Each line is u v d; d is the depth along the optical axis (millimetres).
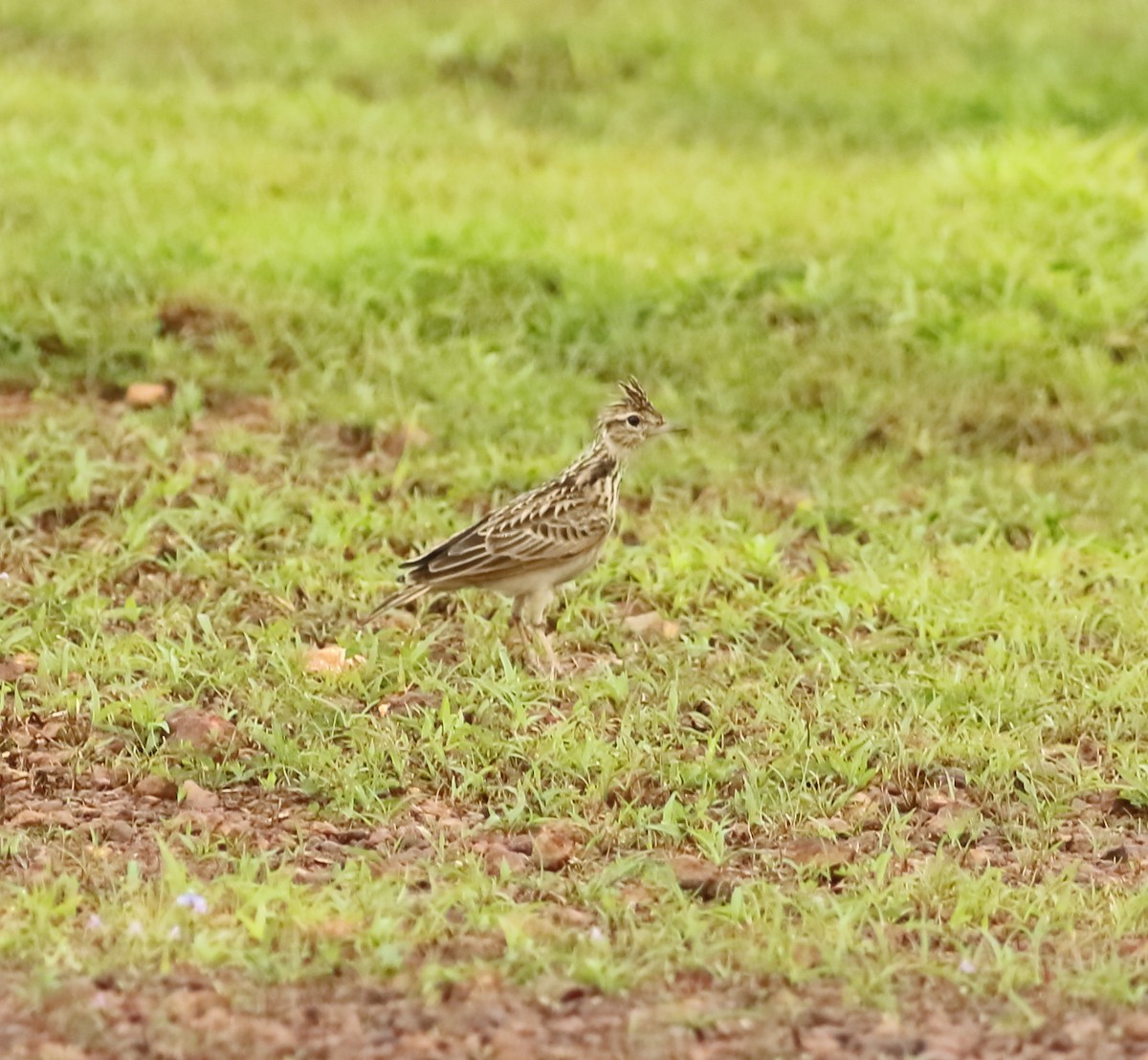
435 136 24578
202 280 18750
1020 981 9031
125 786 11203
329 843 10539
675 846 10703
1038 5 31500
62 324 17578
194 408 16688
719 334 18797
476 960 8984
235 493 14945
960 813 11141
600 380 18266
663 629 13555
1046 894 10062
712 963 9117
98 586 13773
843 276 19859
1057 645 13320
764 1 31312
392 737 11688
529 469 15945
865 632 13742
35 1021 8344
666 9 30516
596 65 28094
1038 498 16125
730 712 12305
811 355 18562
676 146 25047
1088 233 21016
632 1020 8492
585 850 10586
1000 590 14172
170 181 21641
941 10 31062
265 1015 8492
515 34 28844
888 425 17578
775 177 23406
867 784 11500
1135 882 10422
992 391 18156
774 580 14398
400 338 18281
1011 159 22750
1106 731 12195
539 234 20641
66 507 14883
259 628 13172
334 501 15305
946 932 9633
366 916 9383
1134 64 28188
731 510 15594
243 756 11469
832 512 15695
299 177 22188
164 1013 8406
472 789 11258
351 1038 8320
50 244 19281
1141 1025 8625
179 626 13125
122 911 9367
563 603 13977
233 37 28438
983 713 12289
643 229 21156
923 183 22906
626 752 11508
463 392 17375
